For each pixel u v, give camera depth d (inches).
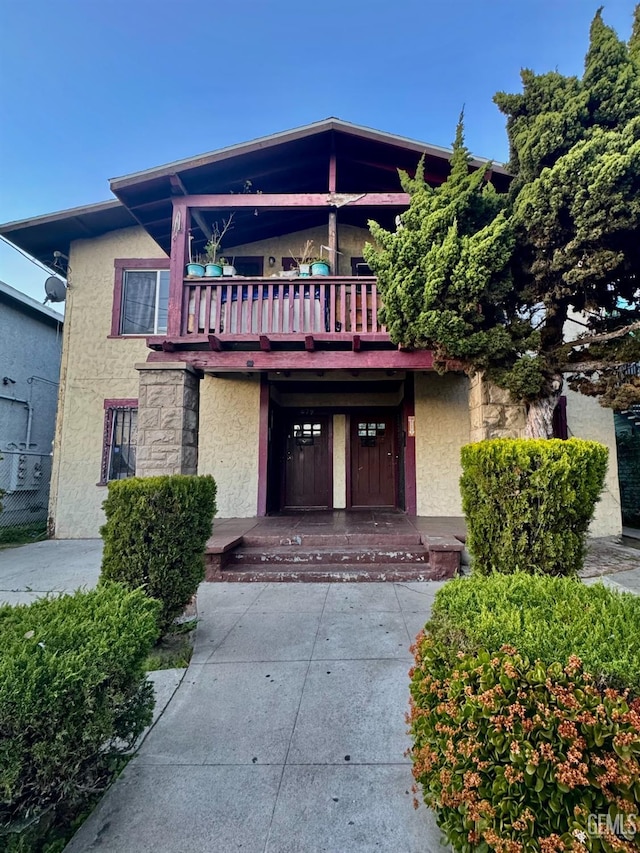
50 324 426.6
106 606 80.4
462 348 190.2
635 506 351.3
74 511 315.6
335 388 340.5
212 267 238.5
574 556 112.2
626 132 162.4
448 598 76.1
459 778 54.4
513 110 194.5
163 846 63.8
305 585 185.5
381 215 305.6
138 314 328.2
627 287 200.5
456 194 189.6
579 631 61.1
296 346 227.0
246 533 227.3
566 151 179.9
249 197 230.1
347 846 63.2
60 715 59.5
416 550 207.6
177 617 136.6
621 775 45.9
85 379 324.2
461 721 55.0
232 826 67.1
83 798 69.4
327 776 77.3
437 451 304.8
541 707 50.5
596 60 174.7
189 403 221.9
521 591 76.9
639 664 52.1
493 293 189.9
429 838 64.2
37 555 259.1
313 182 279.9
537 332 194.5
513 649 57.1
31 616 76.5
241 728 91.0
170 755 83.2
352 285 225.6
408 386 309.9
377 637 132.6
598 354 204.1
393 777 76.7
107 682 67.4
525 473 114.0
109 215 313.9
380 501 345.4
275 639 132.3
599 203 164.6
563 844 46.3
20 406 389.7
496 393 208.4
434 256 184.1
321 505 345.1
